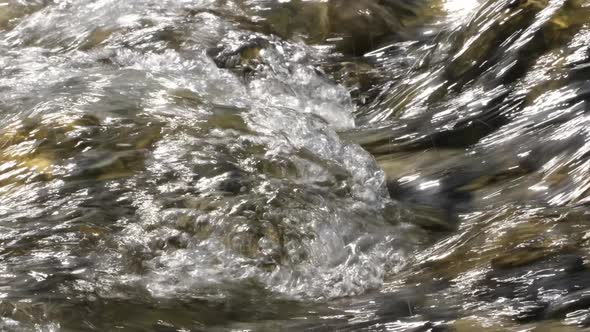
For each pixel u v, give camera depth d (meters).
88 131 5.75
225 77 7.48
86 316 4.25
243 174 5.37
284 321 4.26
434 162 5.81
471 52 6.64
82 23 8.52
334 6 8.49
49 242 4.80
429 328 4.06
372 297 4.43
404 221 5.18
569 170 5.28
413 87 6.81
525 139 5.74
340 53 8.14
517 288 4.21
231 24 8.33
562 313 3.98
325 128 6.02
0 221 4.99
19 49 8.26
